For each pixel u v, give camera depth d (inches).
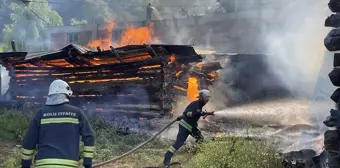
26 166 179.8
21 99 613.6
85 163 181.0
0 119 479.5
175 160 330.3
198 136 329.1
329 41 213.0
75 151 178.1
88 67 555.2
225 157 261.3
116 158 293.6
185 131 316.8
